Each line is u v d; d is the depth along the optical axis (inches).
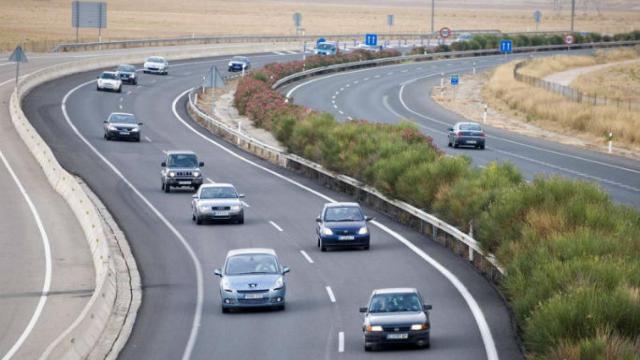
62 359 1721.2
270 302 2177.7
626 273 1828.2
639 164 4534.9
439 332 1957.4
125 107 6373.0
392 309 1861.5
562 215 2314.2
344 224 2829.7
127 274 2600.9
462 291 2319.1
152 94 7052.2
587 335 1606.8
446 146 5027.1
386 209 3508.9
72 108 6156.5
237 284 2182.6
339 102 6884.8
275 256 2303.2
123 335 2030.0
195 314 2194.9
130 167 4453.7
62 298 2447.1
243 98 6382.9
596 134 5664.4
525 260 2089.1
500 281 2343.8
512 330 1956.2
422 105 6988.2
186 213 3484.3
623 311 1641.2
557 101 6766.7
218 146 5187.0
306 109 5428.2
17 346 2027.6
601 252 2018.9
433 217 2950.3
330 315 2143.2
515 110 6875.0
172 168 3907.5
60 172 3978.8
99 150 4854.8
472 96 7667.3
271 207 3599.9
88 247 3029.0
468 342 1871.3
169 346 1932.8
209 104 6781.5
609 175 4116.6
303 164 4372.5
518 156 4697.3
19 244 3063.5
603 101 6963.6
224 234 3120.1
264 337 1977.1
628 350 1503.4
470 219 2721.5
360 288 2390.5
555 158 4660.4
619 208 2425.0
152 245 2955.2
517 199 2471.7
